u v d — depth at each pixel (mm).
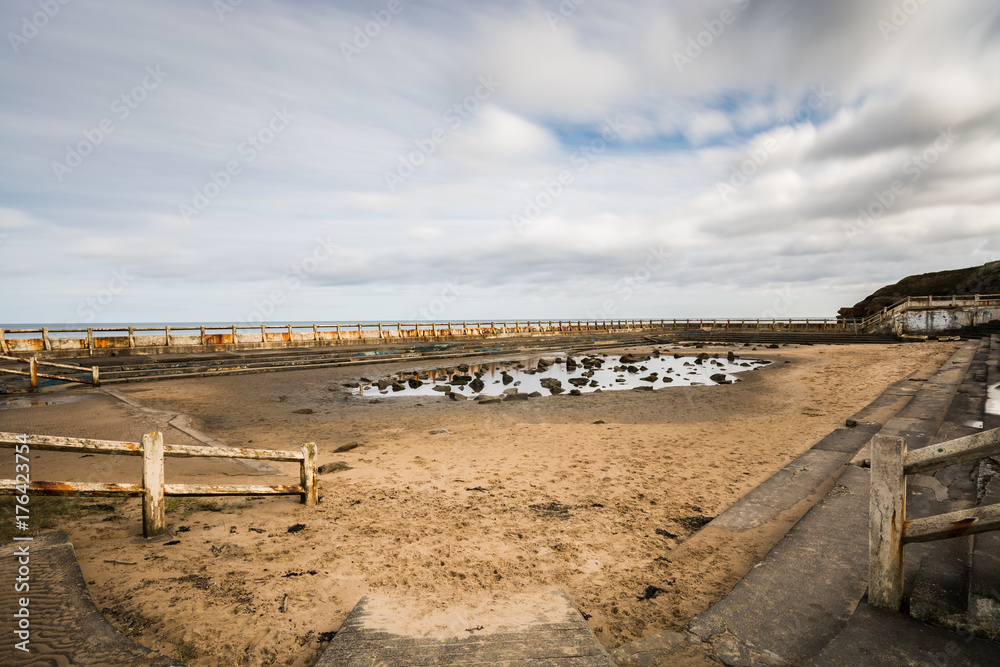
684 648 2658
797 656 2551
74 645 2494
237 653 2713
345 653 2529
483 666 2395
